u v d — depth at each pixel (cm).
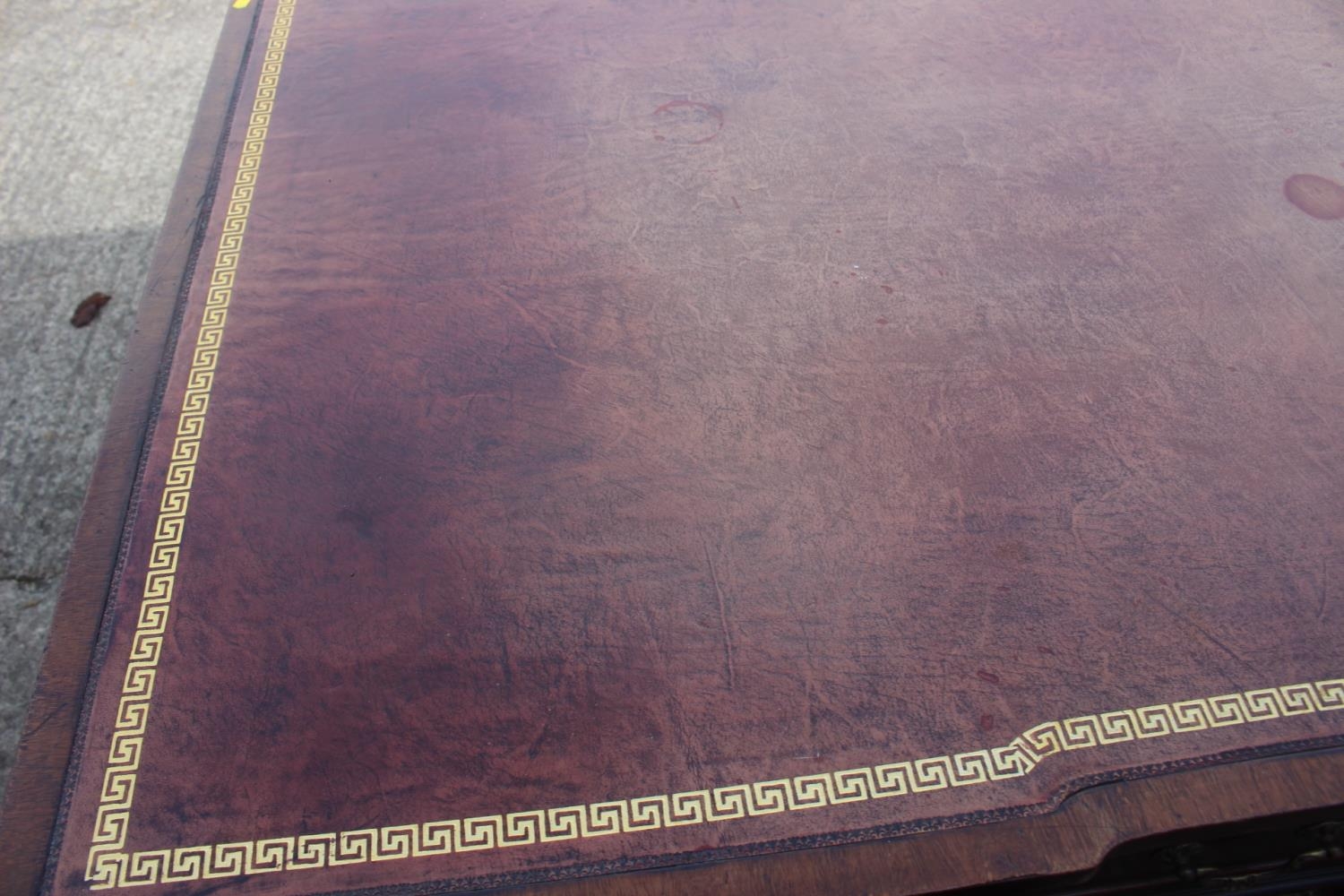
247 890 158
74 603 190
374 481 204
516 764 168
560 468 205
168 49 478
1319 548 188
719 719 172
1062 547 190
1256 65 286
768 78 289
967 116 275
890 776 166
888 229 246
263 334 231
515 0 325
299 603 187
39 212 405
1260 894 194
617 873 159
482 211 255
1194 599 183
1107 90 280
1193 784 164
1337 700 171
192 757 170
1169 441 204
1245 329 222
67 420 344
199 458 209
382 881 159
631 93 286
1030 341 222
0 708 281
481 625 184
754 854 160
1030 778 166
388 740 171
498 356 224
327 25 317
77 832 164
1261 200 248
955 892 164
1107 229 243
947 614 183
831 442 207
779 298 233
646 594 187
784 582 188
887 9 314
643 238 247
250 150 274
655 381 219
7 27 491
